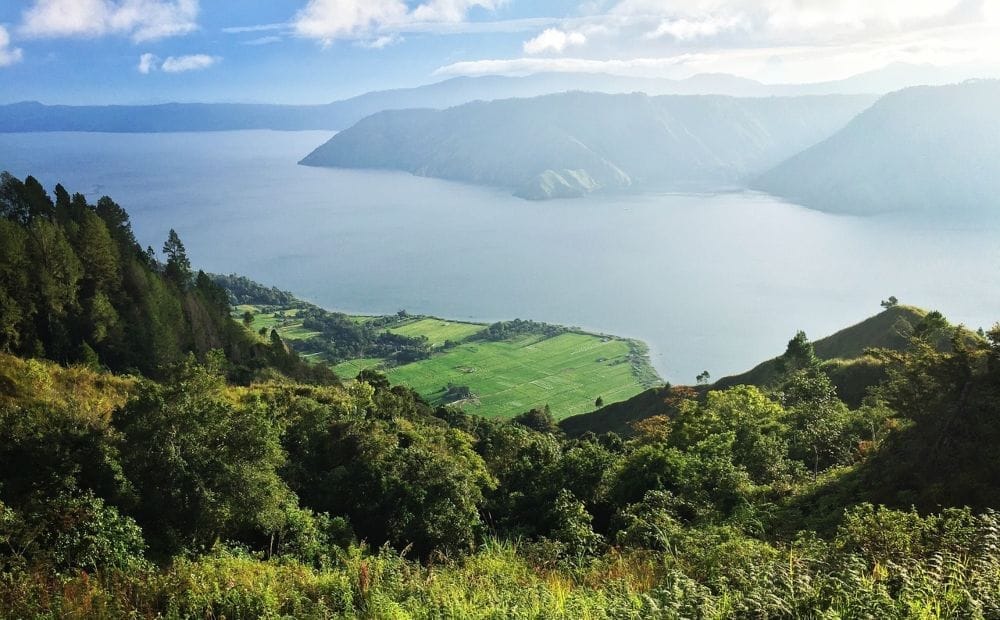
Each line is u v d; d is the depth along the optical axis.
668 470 27.47
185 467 18.98
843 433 37.16
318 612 9.59
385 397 60.09
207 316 88.06
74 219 82.69
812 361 69.88
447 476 26.97
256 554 18.59
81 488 17.86
